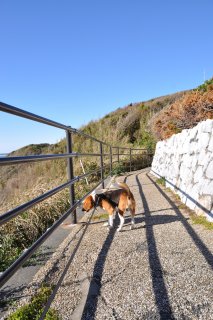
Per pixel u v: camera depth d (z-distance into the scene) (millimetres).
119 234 2650
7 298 1590
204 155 3379
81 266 1987
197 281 1749
